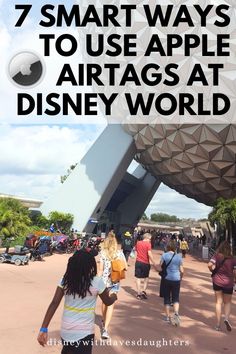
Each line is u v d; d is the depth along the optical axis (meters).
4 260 16.16
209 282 14.78
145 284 10.51
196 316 8.77
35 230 25.92
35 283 11.60
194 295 11.59
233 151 30.22
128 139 35.12
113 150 35.31
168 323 7.91
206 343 6.68
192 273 17.42
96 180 35.19
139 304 9.69
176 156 33.09
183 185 38.16
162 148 32.97
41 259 18.41
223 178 33.44
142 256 10.45
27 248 17.66
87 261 3.85
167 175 37.81
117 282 7.05
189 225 75.69
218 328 7.62
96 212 35.97
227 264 7.80
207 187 35.75
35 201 35.81
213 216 28.72
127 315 8.38
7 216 17.64
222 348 6.45
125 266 7.15
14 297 9.29
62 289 3.87
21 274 13.34
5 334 6.30
